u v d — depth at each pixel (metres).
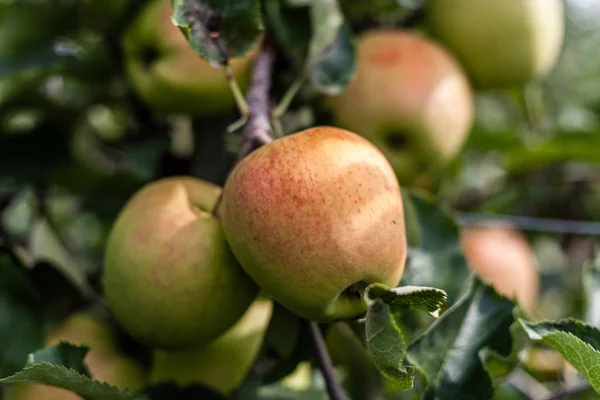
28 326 0.68
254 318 0.69
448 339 0.64
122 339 0.69
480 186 0.98
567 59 1.25
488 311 0.65
